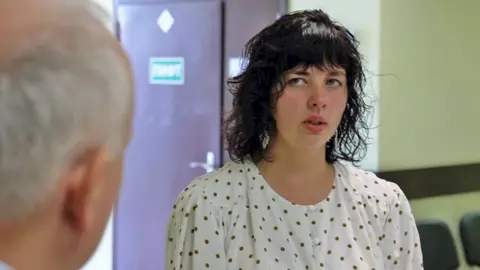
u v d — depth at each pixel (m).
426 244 2.52
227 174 1.26
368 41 2.79
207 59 3.50
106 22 0.54
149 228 3.81
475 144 3.19
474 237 2.83
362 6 2.80
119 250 3.91
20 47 0.48
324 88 1.21
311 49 1.18
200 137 3.58
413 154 2.93
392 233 1.31
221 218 1.20
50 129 0.48
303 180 1.26
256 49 1.24
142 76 3.71
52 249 0.53
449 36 3.01
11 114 0.47
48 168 0.49
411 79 2.88
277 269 1.18
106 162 0.53
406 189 2.88
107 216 0.56
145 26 3.67
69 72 0.49
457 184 3.08
